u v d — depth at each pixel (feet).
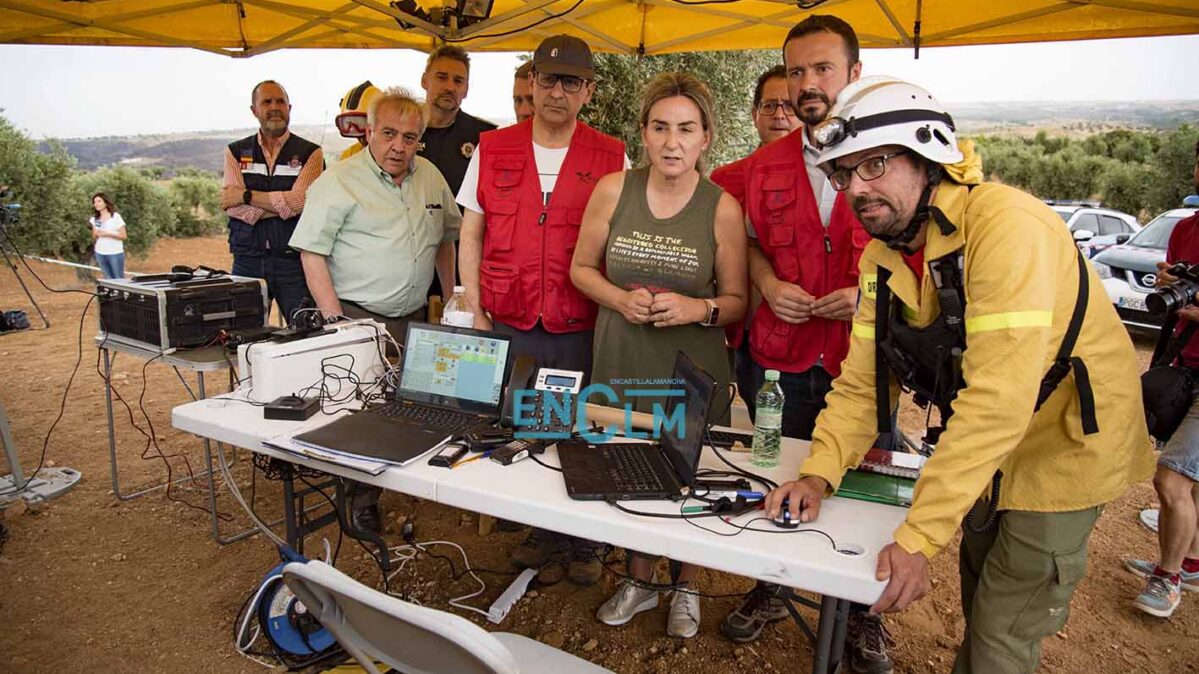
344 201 10.21
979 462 4.52
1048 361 4.84
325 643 7.72
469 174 10.16
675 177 7.86
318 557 10.02
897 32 14.64
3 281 37.76
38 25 15.07
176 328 9.90
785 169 8.20
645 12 17.31
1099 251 28.40
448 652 4.04
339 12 15.06
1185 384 6.87
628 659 8.13
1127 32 13.10
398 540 10.66
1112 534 11.75
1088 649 8.71
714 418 8.20
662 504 5.74
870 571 4.79
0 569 9.55
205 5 15.62
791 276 8.21
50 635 8.22
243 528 10.85
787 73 8.07
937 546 4.65
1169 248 9.67
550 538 9.87
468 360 7.64
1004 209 4.51
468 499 5.93
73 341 24.25
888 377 5.75
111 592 9.14
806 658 8.23
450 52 13.91
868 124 4.46
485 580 9.61
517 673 3.84
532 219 9.45
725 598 9.46
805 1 13.58
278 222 13.96
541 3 13.85
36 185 41.75
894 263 5.20
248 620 7.98
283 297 14.40
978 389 4.53
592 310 9.72
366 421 7.18
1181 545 9.18
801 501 5.54
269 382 7.72
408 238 10.77
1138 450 5.47
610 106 31.73
